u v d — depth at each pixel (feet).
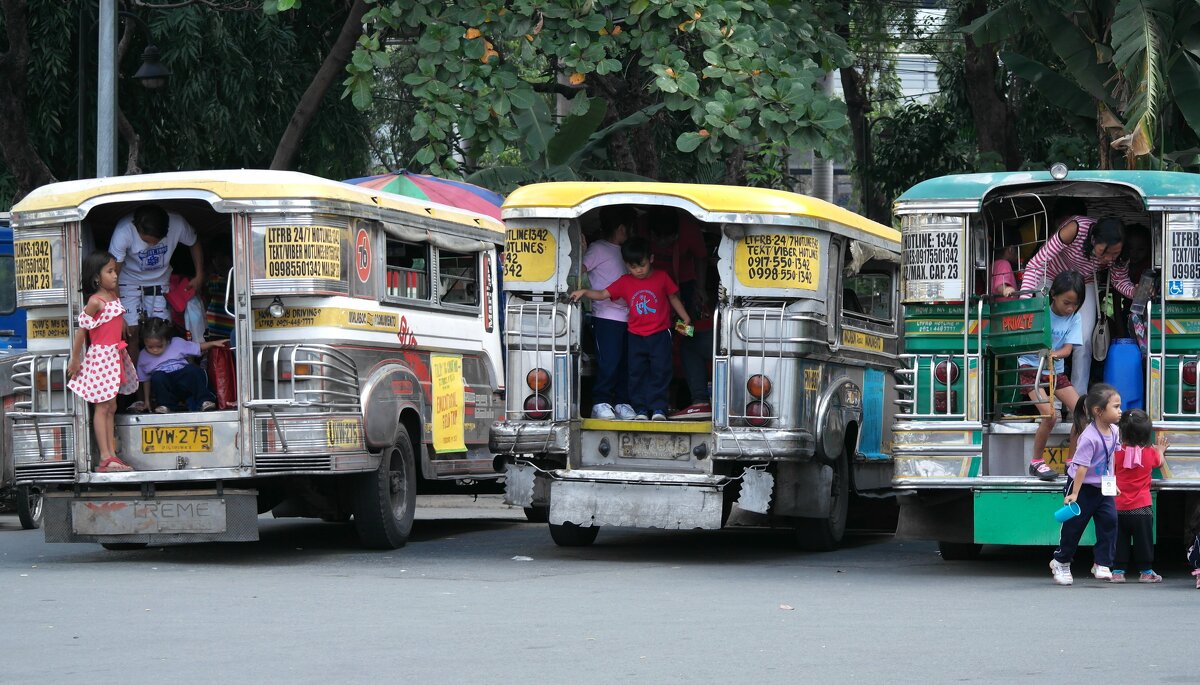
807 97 58.90
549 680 23.18
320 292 39.91
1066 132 91.50
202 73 77.66
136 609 31.40
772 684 22.82
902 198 38.06
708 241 46.83
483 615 30.45
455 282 50.01
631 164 75.72
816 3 72.28
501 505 65.10
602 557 43.16
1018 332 36.47
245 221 39.93
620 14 60.34
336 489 44.83
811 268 40.70
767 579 37.35
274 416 39.81
